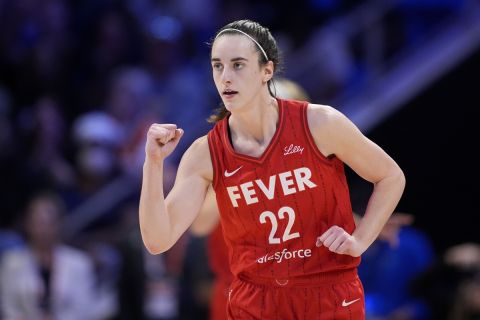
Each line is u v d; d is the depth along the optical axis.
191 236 20.28
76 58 30.47
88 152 25.89
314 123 10.10
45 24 30.14
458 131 26.25
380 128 26.17
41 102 28.11
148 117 27.53
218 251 15.30
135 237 20.91
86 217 24.81
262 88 10.20
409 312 19.48
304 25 29.69
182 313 20.33
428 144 26.22
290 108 10.21
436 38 27.08
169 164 25.47
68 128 28.81
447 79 26.30
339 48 26.75
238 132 10.33
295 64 26.31
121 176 25.81
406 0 27.17
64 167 26.42
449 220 26.22
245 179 10.10
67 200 25.05
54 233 21.31
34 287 20.94
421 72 26.34
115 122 28.00
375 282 19.62
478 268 19.11
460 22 27.09
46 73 29.56
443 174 26.19
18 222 24.58
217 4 31.66
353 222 10.36
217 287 15.52
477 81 26.30
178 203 10.15
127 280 20.73
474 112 26.25
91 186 25.62
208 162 10.28
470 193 26.17
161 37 30.05
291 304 10.24
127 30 30.42
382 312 19.44
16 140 26.92
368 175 10.34
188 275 20.27
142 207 9.84
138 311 20.67
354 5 30.42
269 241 10.18
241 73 9.96
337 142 10.10
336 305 10.23
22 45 30.00
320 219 10.17
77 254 21.80
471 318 18.53
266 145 10.15
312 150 10.08
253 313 10.31
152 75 29.75
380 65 26.88
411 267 19.86
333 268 10.22
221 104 10.78
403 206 26.17
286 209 10.09
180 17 30.88
